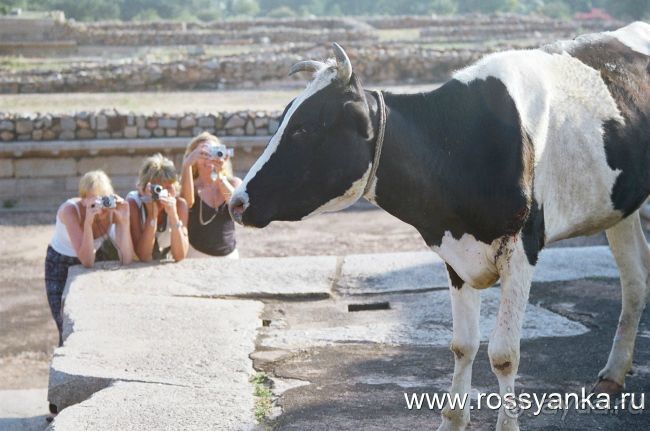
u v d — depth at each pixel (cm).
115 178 1975
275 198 533
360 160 531
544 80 565
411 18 5597
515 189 533
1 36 4522
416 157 543
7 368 1039
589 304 873
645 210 1609
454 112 552
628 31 651
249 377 704
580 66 591
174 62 3027
